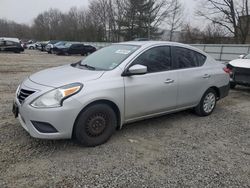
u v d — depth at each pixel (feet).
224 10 118.42
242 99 26.30
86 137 13.21
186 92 17.42
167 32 198.70
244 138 15.85
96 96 12.98
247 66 28.25
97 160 12.33
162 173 11.54
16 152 12.67
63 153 12.80
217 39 122.11
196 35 131.75
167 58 16.62
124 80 14.19
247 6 113.19
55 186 10.29
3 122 16.29
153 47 16.05
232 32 119.03
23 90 13.19
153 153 13.32
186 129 16.79
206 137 15.70
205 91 18.84
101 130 13.70
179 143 14.65
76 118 12.78
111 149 13.47
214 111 21.16
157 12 196.44
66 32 253.03
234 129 17.24
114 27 209.67
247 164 12.67
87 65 15.75
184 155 13.25
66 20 261.65
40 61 68.54
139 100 14.85
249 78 28.04
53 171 11.27
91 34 223.71
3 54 96.53
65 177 10.89
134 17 197.88
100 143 13.79
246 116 20.22
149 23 196.65
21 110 12.76
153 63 15.80
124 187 10.45
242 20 115.14
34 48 162.40
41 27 290.76
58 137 12.41
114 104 13.94
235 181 11.19
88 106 13.02
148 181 10.91
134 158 12.70
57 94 12.23
